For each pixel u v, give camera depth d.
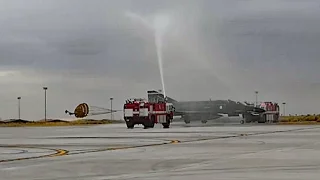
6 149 41.25
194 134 65.12
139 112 95.12
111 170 25.19
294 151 35.66
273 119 130.00
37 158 32.53
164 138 56.03
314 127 92.00
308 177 21.77
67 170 25.39
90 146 43.94
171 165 27.08
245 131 73.88
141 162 28.89
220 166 26.25
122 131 80.25
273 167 25.61
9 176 23.36
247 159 29.84
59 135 67.94
